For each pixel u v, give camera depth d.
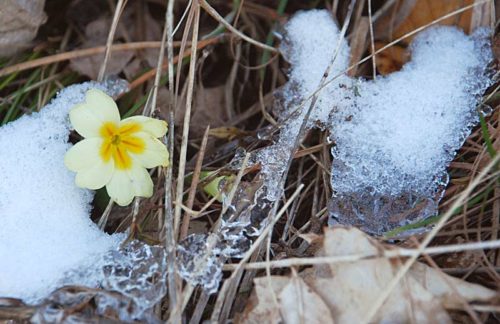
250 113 0.46
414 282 0.38
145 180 0.41
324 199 0.43
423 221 0.40
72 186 0.42
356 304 0.38
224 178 0.42
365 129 0.42
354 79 0.43
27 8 0.45
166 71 0.46
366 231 0.41
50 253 0.40
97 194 0.42
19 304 0.39
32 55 0.46
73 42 0.47
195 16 0.42
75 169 0.40
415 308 0.38
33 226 0.41
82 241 0.41
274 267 0.40
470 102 0.42
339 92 0.43
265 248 0.41
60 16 0.47
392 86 0.43
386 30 0.45
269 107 0.46
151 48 0.47
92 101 0.41
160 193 0.43
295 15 0.45
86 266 0.40
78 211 0.41
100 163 0.40
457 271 0.40
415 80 0.43
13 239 0.40
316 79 0.44
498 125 0.42
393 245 0.40
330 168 0.43
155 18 0.48
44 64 0.46
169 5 0.42
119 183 0.41
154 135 0.41
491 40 0.43
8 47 0.46
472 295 0.39
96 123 0.40
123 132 0.41
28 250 0.40
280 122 0.43
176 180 0.43
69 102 0.43
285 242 0.41
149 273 0.40
